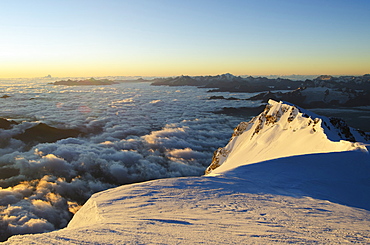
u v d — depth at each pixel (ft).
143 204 37.93
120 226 24.45
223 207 35.37
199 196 42.96
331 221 27.61
